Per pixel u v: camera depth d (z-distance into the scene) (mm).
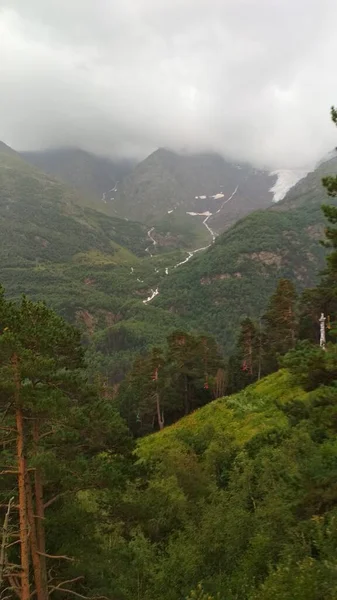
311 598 8867
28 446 14211
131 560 16969
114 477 15070
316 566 9664
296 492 13602
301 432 22562
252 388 50781
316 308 57031
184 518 20141
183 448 33938
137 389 67875
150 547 18047
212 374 67438
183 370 63250
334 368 12492
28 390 13766
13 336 13102
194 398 67688
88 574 15297
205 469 28797
